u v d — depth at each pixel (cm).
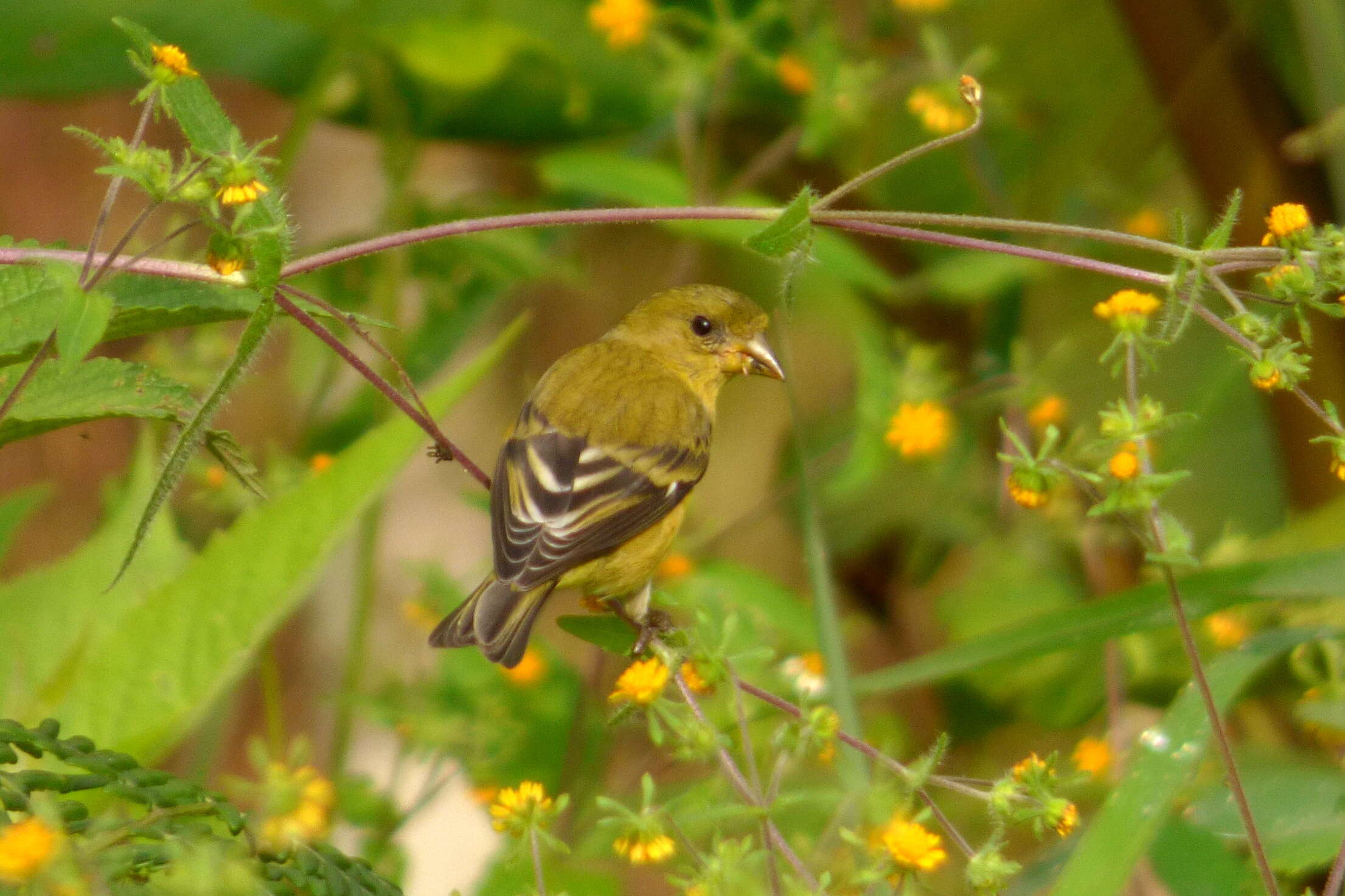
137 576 753
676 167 1194
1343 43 933
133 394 564
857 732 685
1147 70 1155
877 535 1216
